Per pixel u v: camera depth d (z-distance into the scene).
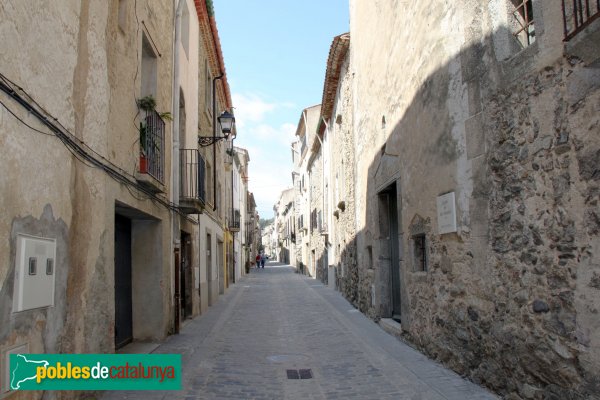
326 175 24.86
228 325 11.72
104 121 5.83
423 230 7.69
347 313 13.52
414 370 6.74
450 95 6.54
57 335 4.48
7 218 3.61
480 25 5.70
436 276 7.16
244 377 6.77
